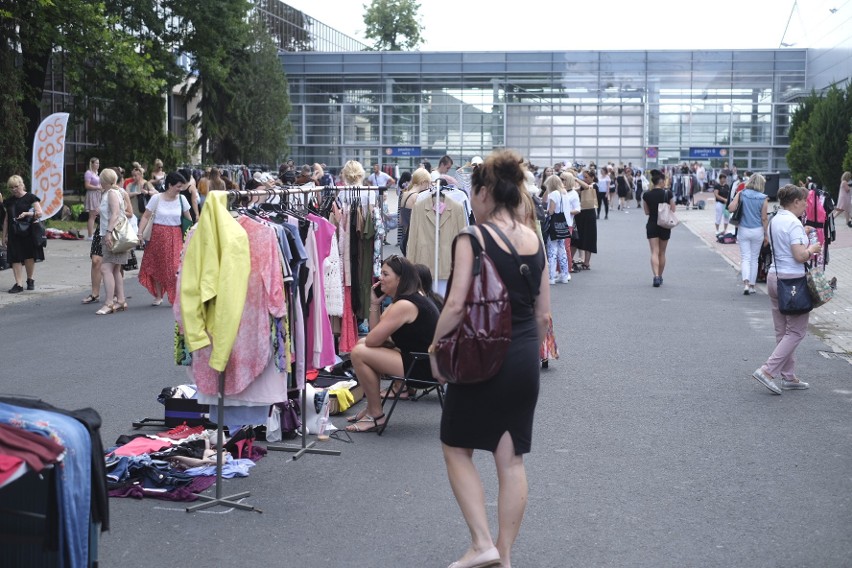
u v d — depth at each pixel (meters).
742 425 7.88
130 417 8.02
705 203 49.03
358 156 66.19
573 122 65.19
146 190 25.62
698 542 5.36
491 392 4.71
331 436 7.57
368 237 9.47
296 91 66.00
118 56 28.53
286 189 7.35
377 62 65.38
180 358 6.23
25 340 11.73
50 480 3.93
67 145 43.16
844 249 24.39
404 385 7.95
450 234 9.91
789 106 63.88
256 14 51.78
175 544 5.32
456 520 5.71
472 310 4.62
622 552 5.22
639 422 7.97
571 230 17.94
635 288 17.23
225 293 5.81
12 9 27.27
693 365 10.38
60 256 21.69
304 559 5.12
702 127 64.56
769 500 6.05
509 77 65.00
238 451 6.94
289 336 6.59
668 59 64.12
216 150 50.22
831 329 12.91
